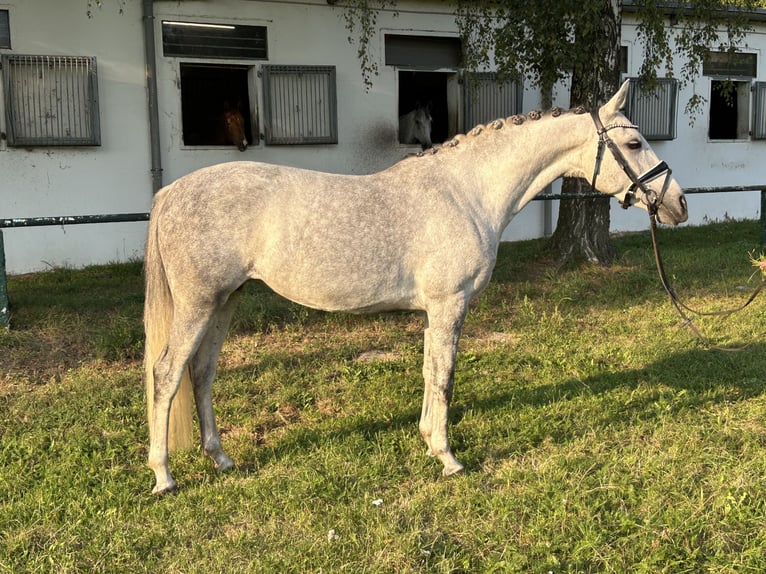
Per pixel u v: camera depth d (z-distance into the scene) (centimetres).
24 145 860
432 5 1055
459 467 353
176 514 314
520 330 611
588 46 723
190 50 941
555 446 381
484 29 867
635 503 321
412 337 596
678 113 1247
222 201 317
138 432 404
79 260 914
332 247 319
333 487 334
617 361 528
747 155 1325
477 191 346
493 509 315
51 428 407
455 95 1104
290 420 432
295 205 320
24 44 850
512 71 780
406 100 1302
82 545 295
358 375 500
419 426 374
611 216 1212
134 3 898
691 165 1276
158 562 284
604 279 771
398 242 326
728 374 484
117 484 341
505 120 353
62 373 498
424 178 338
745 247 939
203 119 1291
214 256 315
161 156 942
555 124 351
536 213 1157
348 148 1048
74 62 873
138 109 923
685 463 354
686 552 280
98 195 916
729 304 676
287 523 309
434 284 330
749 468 344
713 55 1253
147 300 332
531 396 456
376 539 293
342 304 330
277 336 587
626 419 416
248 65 970
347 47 1020
